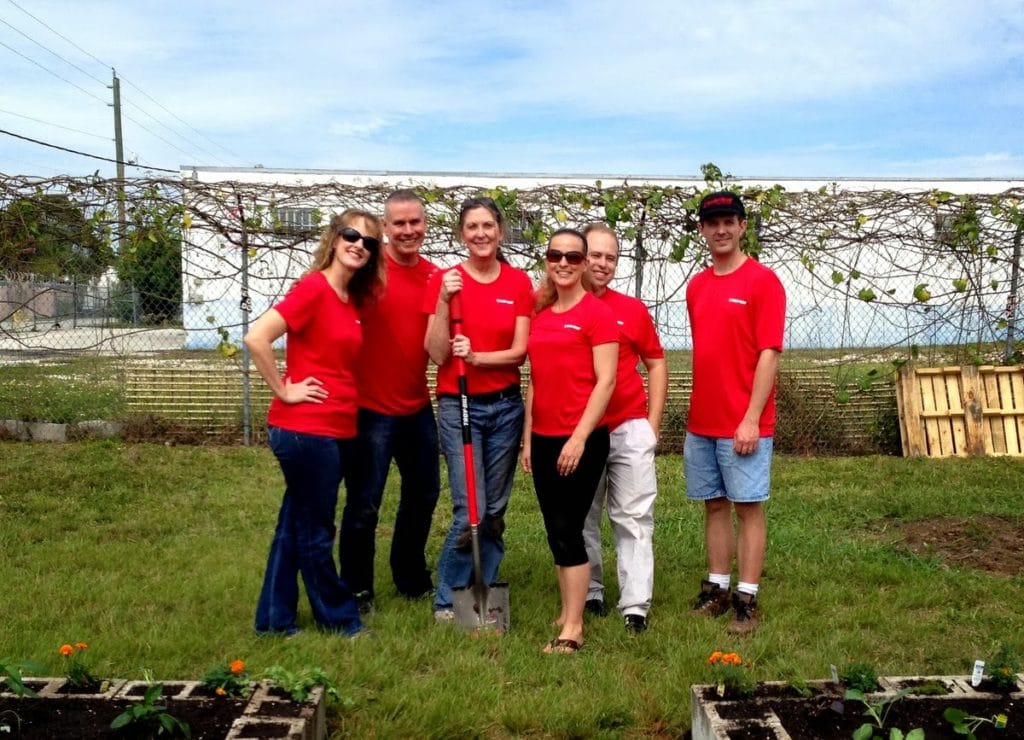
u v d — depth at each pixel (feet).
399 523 15.08
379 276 13.08
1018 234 28.48
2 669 9.71
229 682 9.95
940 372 28.66
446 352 13.70
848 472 25.79
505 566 17.13
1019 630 13.69
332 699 10.71
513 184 50.16
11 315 30.25
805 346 29.09
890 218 27.99
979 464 26.91
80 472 24.49
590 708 10.96
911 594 15.26
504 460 13.99
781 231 27.91
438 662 12.50
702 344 14.06
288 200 27.81
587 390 12.79
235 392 30.12
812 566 16.83
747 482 13.67
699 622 13.97
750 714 9.48
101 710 9.50
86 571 16.31
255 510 21.20
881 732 9.16
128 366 30.14
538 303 13.42
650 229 27.43
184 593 15.12
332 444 12.69
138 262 29.89
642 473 13.74
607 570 17.02
